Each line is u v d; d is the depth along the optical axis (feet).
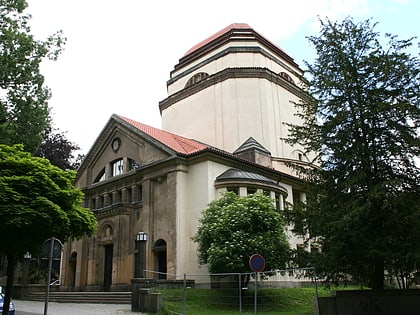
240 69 121.90
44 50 76.84
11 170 48.47
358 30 58.95
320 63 60.03
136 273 72.64
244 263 69.05
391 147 53.72
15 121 75.46
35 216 45.68
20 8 75.87
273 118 120.26
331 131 57.16
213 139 120.67
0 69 71.00
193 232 87.40
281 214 61.98
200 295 69.10
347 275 55.26
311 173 60.18
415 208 48.73
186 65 137.59
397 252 48.26
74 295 87.04
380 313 52.54
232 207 74.28
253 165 98.43
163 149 94.48
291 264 59.93
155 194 94.58
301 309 63.21
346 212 51.67
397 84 56.39
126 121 106.32
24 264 104.58
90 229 55.36
